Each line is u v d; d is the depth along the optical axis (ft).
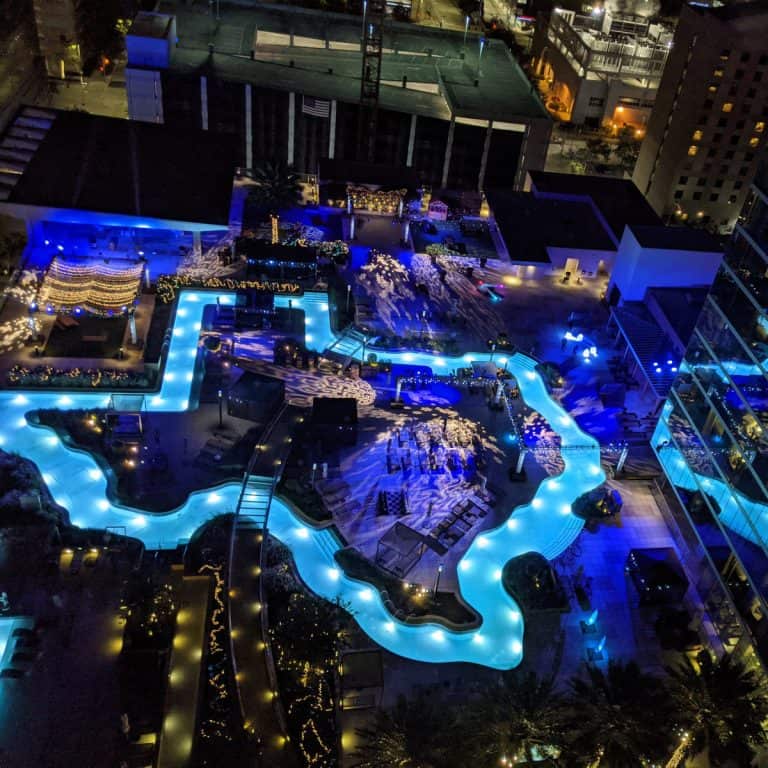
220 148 342.23
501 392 255.70
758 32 342.44
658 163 403.13
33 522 189.06
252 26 459.73
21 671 152.76
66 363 247.91
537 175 375.04
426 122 370.73
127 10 513.86
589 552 207.62
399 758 138.72
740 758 141.38
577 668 177.47
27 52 409.49
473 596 192.75
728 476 183.42
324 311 295.07
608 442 246.68
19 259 296.71
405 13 629.51
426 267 328.90
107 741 142.61
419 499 217.97
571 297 318.86
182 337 271.08
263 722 152.76
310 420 233.14
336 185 359.46
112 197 299.79
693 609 194.08
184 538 196.85
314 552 199.41
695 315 276.62
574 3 577.84
